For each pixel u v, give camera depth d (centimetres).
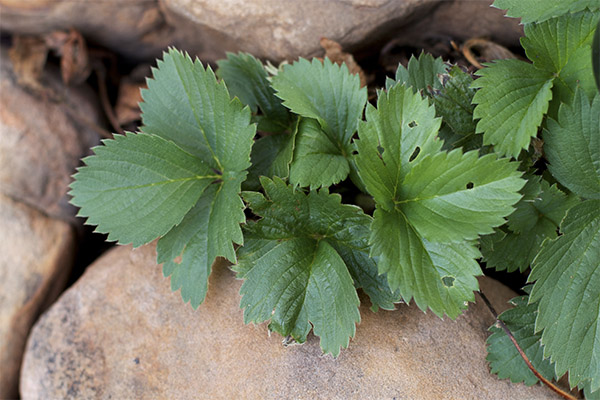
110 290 53
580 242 47
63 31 60
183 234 50
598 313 48
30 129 60
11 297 59
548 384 49
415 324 50
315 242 49
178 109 50
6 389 60
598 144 47
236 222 48
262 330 50
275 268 48
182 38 60
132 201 49
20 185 60
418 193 47
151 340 52
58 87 61
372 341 49
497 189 46
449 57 55
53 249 60
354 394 48
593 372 48
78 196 49
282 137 52
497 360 49
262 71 53
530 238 50
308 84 51
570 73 48
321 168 49
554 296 47
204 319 51
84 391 52
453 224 47
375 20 54
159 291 53
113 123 63
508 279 53
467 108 49
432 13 54
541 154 48
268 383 49
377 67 57
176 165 50
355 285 49
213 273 52
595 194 48
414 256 47
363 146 47
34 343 54
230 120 49
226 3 54
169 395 50
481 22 54
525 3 48
